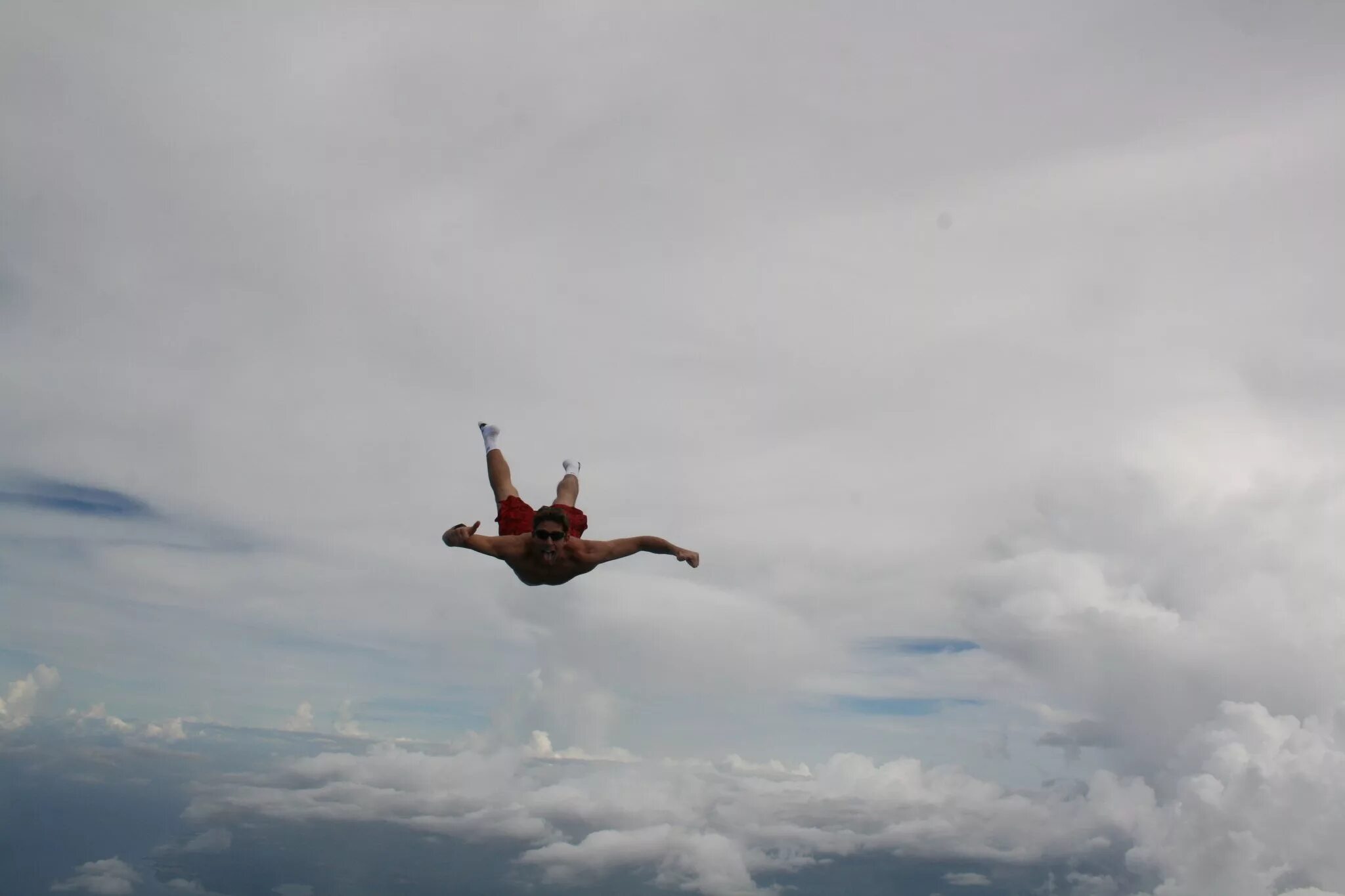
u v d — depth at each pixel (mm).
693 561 11820
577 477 14023
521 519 12883
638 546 11812
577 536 12695
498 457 14141
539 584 11984
